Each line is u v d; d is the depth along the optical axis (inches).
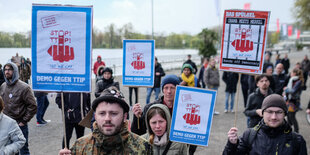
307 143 212.1
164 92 130.3
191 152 140.9
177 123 102.6
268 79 158.6
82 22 84.0
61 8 83.4
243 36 106.3
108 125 64.4
